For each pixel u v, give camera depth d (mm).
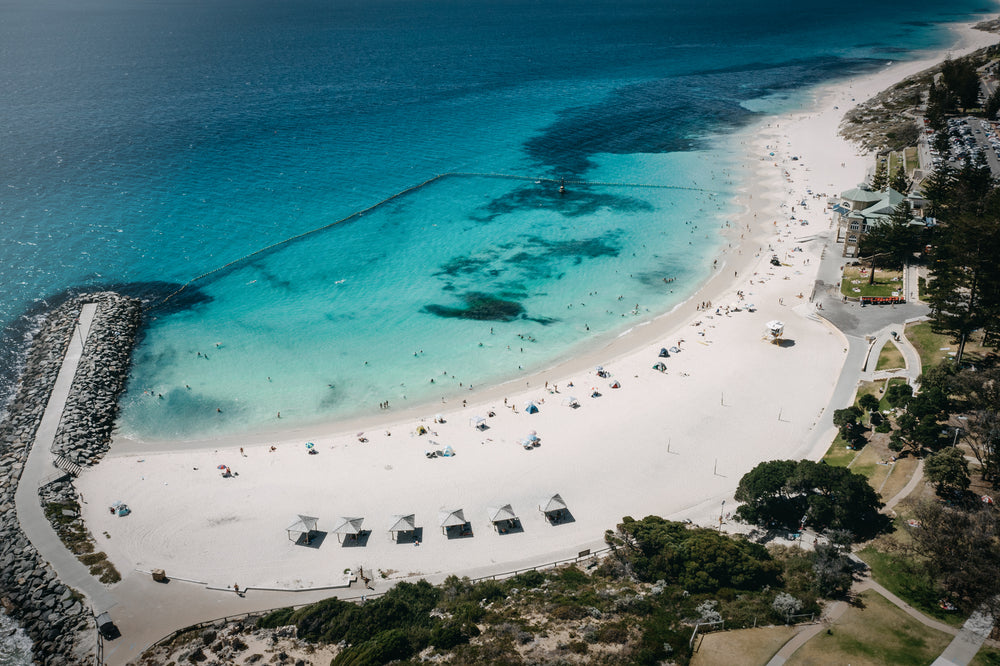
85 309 121125
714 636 54594
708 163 196500
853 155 194750
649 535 68000
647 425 91000
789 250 140250
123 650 60688
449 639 55812
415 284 134000
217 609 65188
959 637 53375
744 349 107375
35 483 81875
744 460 83625
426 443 89750
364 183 183875
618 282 132750
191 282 134875
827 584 59656
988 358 94250
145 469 85812
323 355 111812
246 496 80562
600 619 57625
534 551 71750
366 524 76188
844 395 93750
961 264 94312
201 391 103062
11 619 65562
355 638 58156
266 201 171125
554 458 85750
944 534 59688
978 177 130000
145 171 185625
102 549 72562
